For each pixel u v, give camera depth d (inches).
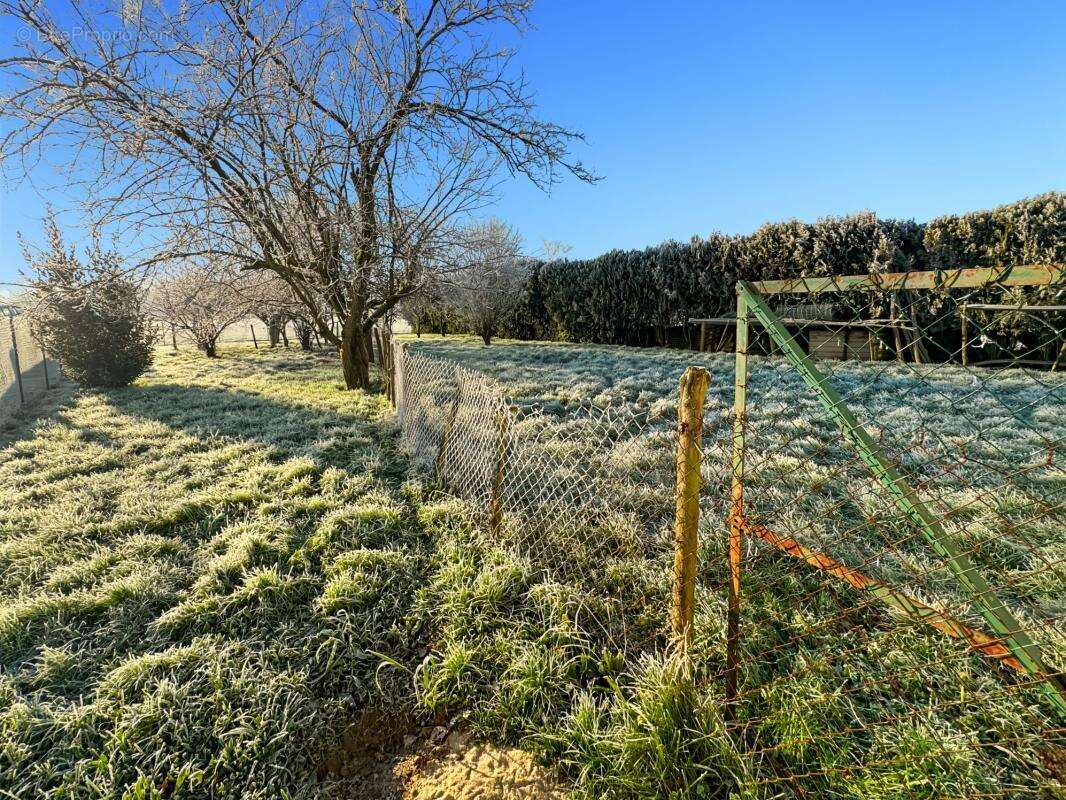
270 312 461.1
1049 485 137.6
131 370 394.9
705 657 88.4
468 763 79.3
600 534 125.0
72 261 363.9
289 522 145.2
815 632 92.7
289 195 304.0
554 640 96.3
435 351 582.2
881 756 71.5
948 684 80.8
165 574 121.6
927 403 232.2
